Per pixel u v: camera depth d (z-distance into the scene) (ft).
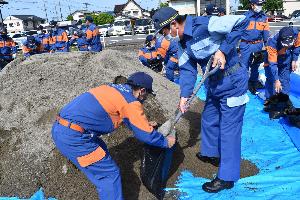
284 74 21.52
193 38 11.48
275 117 19.57
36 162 13.67
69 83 16.46
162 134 11.22
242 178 13.48
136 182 13.07
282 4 146.51
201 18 11.35
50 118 15.14
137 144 14.25
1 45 37.65
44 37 42.11
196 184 13.34
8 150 14.38
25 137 14.58
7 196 13.29
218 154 14.14
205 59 11.94
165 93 18.48
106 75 16.97
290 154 15.35
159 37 24.35
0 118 15.34
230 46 11.12
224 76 11.85
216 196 12.57
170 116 17.02
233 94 11.96
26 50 39.34
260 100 23.32
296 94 24.03
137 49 61.41
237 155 12.50
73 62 17.66
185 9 83.97
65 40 42.04
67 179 13.16
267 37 24.20
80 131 9.93
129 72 18.24
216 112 13.47
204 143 14.21
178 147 15.02
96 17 171.63
